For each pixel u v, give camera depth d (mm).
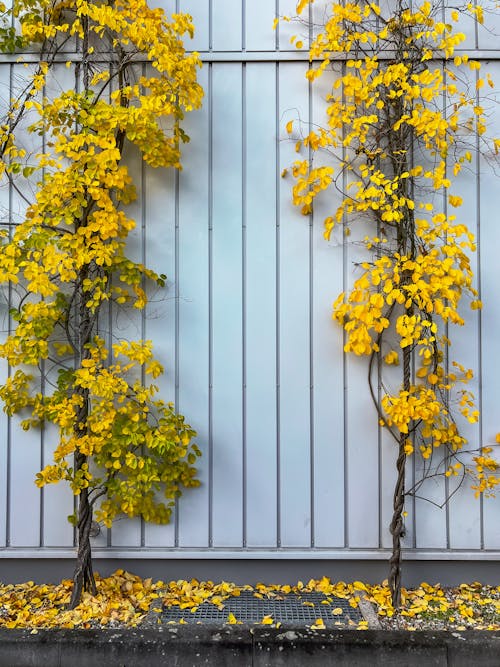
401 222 3598
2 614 3408
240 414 3807
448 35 3750
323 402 3805
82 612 3354
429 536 3775
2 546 3830
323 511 3787
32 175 3863
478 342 3803
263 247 3818
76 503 3836
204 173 3828
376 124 3674
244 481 3805
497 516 3779
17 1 3732
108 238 3607
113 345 3453
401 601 3510
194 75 3506
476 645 2982
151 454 3766
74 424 3451
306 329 3807
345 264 3805
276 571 3826
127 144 3826
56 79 3842
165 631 3098
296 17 3801
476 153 3795
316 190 3643
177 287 3832
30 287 3295
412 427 3762
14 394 3717
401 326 3359
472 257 3799
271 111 3820
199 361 3820
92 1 3711
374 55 3666
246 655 2996
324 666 2973
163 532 3812
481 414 3793
